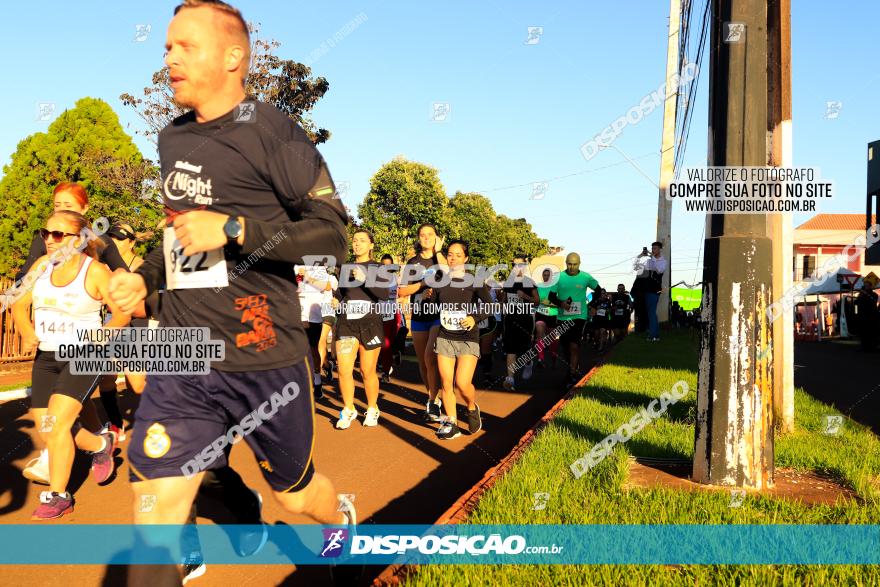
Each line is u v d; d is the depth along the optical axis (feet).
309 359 8.85
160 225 9.02
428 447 22.59
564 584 9.28
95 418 18.26
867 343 61.82
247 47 8.50
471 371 24.09
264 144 8.04
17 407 30.60
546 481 13.92
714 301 14.20
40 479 17.20
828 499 13.26
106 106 92.27
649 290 61.93
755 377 13.96
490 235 287.28
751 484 13.93
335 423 27.40
